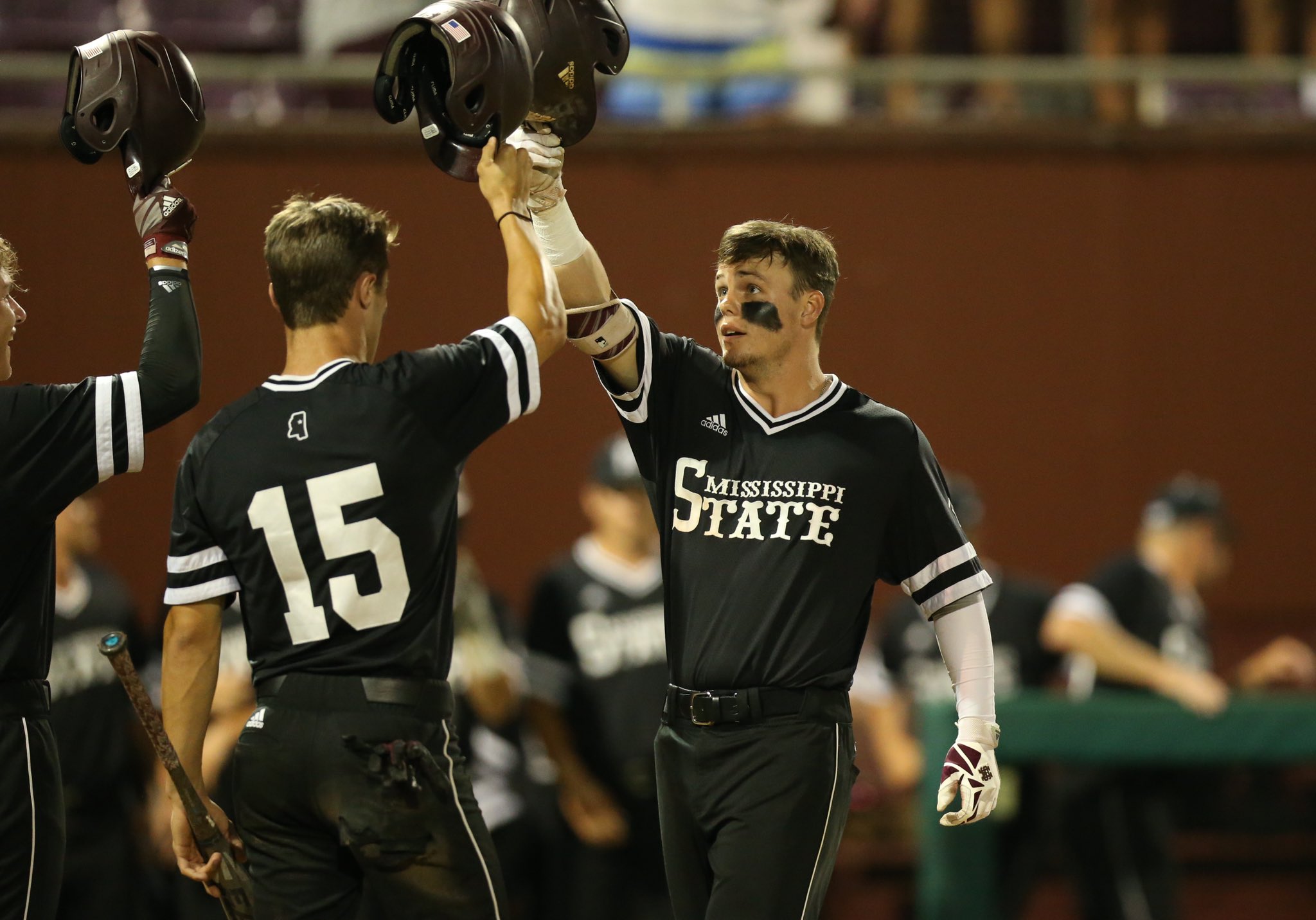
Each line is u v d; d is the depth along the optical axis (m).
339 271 11.73
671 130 27.05
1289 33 31.00
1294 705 22.09
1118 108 29.42
